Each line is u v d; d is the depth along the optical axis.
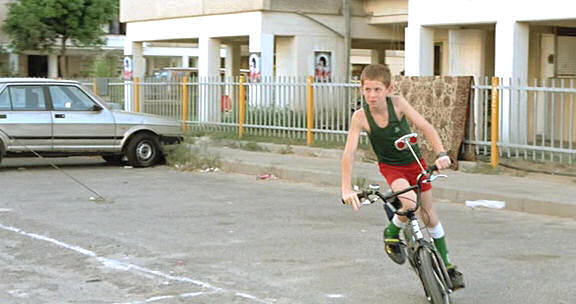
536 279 7.67
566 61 19.08
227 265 8.23
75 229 10.08
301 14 23.12
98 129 15.97
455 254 8.74
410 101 15.39
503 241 9.44
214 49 24.83
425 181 6.01
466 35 19.09
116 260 8.46
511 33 16.59
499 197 11.84
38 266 8.23
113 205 11.89
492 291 7.25
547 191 12.09
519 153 14.85
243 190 13.56
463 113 14.71
